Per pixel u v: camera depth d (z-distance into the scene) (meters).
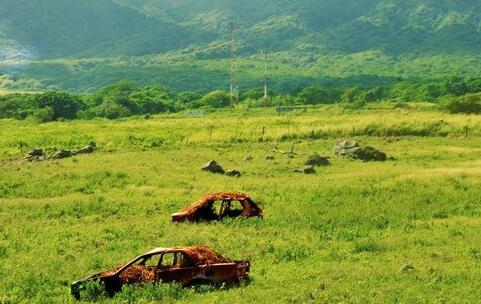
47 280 23.91
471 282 22.64
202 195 44.81
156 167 59.84
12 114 185.38
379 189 45.16
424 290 21.55
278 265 25.77
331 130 88.31
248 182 50.84
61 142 88.56
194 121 118.19
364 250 28.73
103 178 53.19
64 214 39.56
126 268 22.08
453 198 41.59
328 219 35.81
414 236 31.36
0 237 32.97
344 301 20.20
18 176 54.22
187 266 22.02
